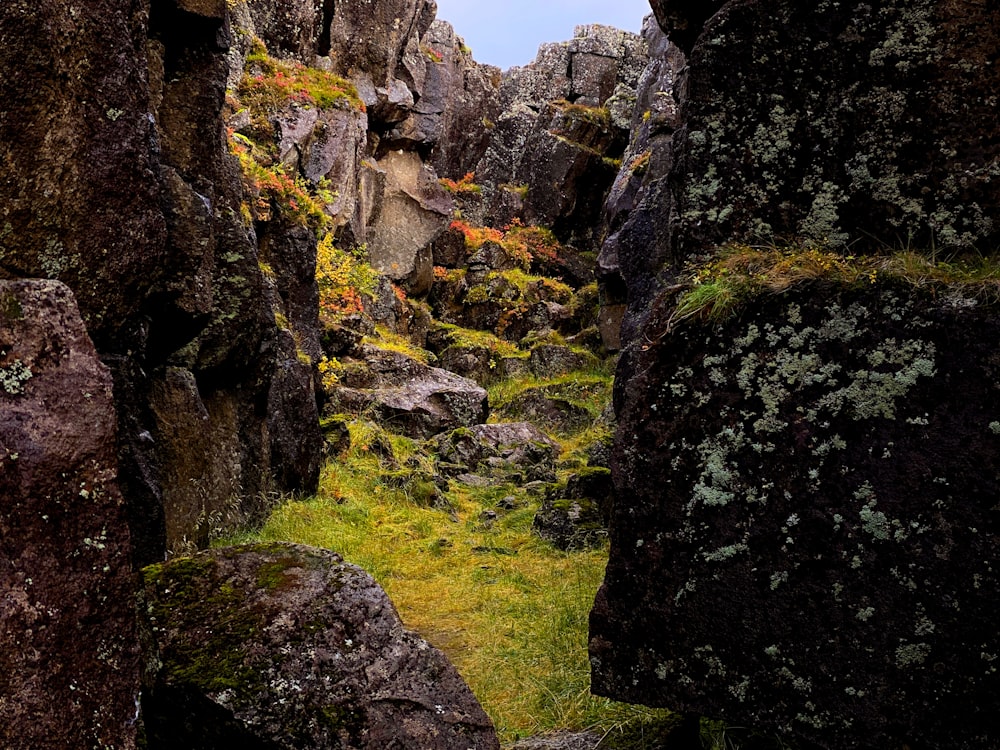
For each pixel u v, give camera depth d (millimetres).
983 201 2131
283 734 2051
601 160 21266
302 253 9039
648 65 17609
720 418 2279
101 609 1447
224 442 5902
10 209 2240
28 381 1407
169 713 2127
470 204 22016
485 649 4121
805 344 2180
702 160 2479
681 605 2301
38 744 1312
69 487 1424
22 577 1336
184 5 5227
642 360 2451
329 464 8570
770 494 2188
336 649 2242
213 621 2256
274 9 14023
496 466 10062
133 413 3906
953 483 1959
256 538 5953
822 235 2328
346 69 15602
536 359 16141
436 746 2188
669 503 2334
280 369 7355
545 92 23344
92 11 2465
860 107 2258
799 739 2145
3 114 2180
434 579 5664
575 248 21562
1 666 1283
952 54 2145
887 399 2057
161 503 3998
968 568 1931
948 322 1996
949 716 1947
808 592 2125
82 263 2475
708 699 2264
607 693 2406
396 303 15156
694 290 2377
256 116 12172
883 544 2037
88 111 2467
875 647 2039
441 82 17703
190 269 4953
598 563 5891
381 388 11539
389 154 16734
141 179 2699
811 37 2297
